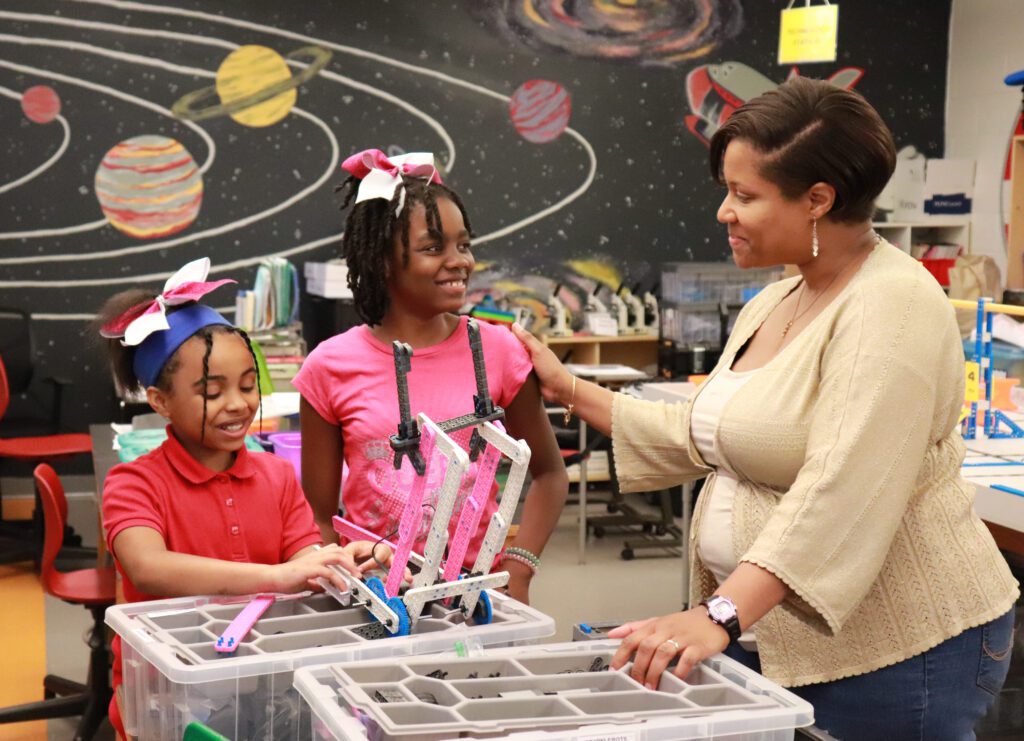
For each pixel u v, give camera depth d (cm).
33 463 571
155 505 165
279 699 118
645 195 706
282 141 649
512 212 686
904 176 720
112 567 326
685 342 666
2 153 611
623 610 457
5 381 491
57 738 329
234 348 165
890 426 129
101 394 634
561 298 698
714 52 707
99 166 624
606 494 657
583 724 102
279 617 137
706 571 159
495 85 676
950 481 144
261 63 641
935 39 739
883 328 132
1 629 421
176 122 632
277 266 595
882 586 140
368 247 167
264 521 173
